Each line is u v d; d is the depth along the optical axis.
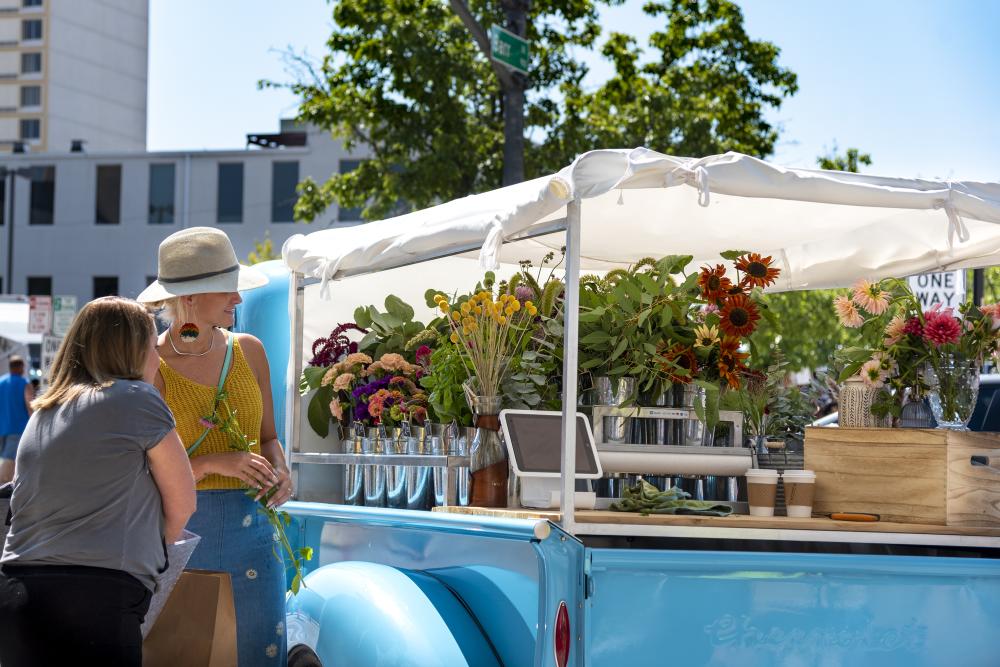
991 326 3.32
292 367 4.09
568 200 2.65
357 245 3.58
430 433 3.54
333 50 14.49
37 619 2.49
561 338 3.42
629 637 2.54
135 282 35.59
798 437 3.88
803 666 2.65
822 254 4.06
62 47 68.81
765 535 2.78
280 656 3.27
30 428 2.62
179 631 2.95
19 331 16.91
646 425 3.27
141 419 2.58
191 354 3.19
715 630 2.59
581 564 2.52
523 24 10.30
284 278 4.41
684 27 15.62
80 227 36.06
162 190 35.44
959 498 2.95
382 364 3.88
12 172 31.92
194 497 2.69
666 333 3.39
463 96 14.49
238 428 3.15
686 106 15.05
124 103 72.38
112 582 2.53
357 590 3.01
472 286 4.76
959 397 3.32
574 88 15.19
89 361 2.65
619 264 4.51
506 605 2.69
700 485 3.32
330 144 33.38
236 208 34.16
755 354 3.85
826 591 2.68
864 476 3.11
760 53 15.69
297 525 3.87
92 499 2.53
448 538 2.98
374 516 3.22
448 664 2.72
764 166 2.75
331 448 4.27
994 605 2.82
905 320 3.43
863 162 16.61
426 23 14.08
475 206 3.07
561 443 3.00
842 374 3.56
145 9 73.06
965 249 3.78
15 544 2.56
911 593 2.75
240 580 3.19
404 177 14.19
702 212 3.43
